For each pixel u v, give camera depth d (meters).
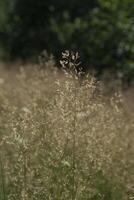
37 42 21.03
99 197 4.91
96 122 5.03
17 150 4.66
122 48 13.09
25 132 4.62
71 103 4.63
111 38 13.60
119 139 5.91
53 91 5.51
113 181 5.43
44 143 4.70
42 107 4.86
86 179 4.70
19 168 4.75
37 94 6.39
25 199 4.55
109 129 5.37
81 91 4.64
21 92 7.50
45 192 4.61
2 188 4.77
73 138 4.64
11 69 15.61
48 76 6.43
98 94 5.05
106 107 5.59
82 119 4.68
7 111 5.85
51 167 4.68
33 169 4.67
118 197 5.36
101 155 4.98
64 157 4.68
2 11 23.08
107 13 14.12
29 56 21.08
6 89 8.32
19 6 21.78
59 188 4.63
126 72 11.84
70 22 18.78
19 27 21.88
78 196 4.59
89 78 4.69
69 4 19.19
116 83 11.02
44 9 20.94
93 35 15.16
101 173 5.29
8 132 5.33
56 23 19.80
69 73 4.63
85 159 4.79
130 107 8.03
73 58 4.63
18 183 4.75
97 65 13.60
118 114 5.59
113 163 5.50
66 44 17.17
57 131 4.70
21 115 4.93
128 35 13.30
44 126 4.69
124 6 13.73
